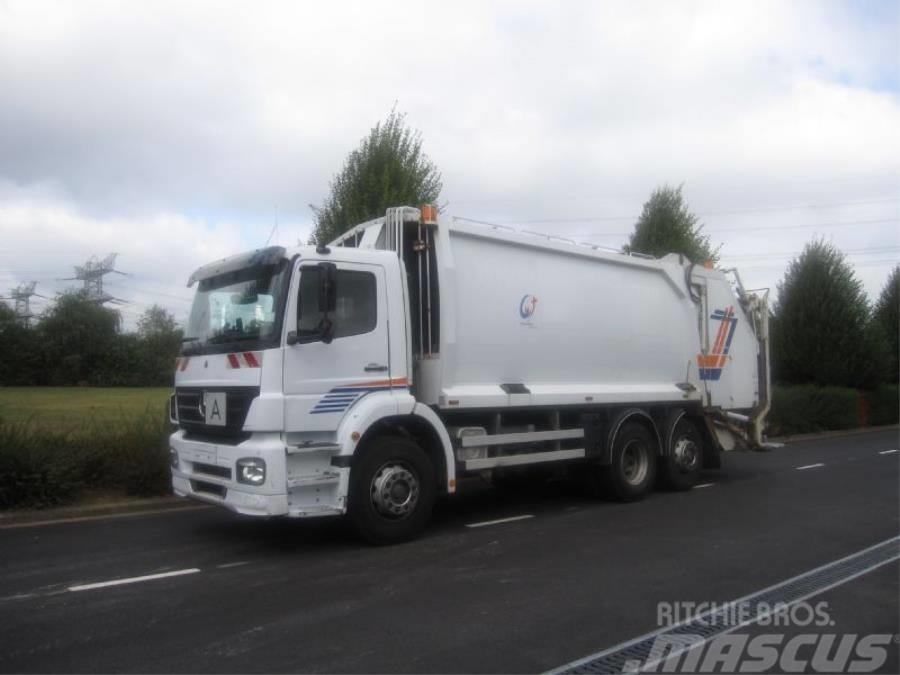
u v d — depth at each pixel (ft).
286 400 22.38
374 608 18.12
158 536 26.21
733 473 43.42
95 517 29.76
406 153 43.80
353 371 23.98
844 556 23.22
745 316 41.37
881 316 102.06
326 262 23.41
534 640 16.05
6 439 30.27
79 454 32.14
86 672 14.39
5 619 17.42
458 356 27.09
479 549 24.14
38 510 29.53
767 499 34.06
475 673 14.35
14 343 139.44
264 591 19.56
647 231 67.67
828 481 39.91
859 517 29.53
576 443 31.96
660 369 35.96
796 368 82.33
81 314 143.64
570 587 19.85
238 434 22.88
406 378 25.41
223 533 26.63
